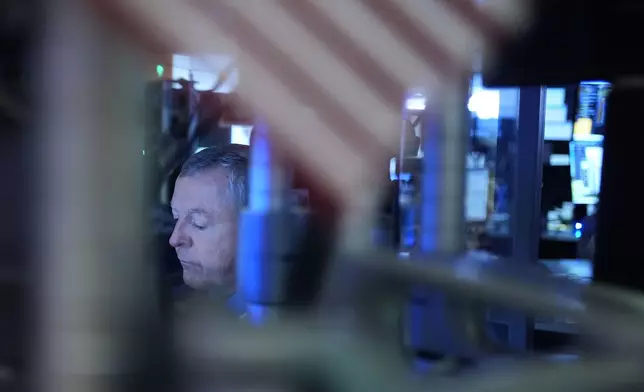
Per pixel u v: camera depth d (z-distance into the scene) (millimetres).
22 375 1090
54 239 1119
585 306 1338
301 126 1328
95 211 1131
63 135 1129
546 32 1976
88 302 1127
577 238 2172
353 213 1336
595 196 2291
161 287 1212
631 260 2115
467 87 1729
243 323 1208
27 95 1134
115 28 1166
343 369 1155
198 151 1350
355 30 1402
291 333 1197
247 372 1152
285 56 1359
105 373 1113
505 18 1815
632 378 1176
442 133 1584
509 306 1318
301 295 1253
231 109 1350
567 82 2180
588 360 1215
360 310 1240
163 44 1228
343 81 1383
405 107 1486
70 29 1135
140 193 1202
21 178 1125
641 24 2113
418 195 1516
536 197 2068
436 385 1146
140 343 1139
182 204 1282
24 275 1112
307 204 1299
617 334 1252
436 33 1566
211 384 1148
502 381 1163
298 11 1337
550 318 1293
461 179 1670
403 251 1402
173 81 1293
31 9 1125
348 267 1291
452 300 1279
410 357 1193
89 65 1147
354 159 1360
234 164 1306
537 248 2000
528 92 2070
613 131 2326
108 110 1156
